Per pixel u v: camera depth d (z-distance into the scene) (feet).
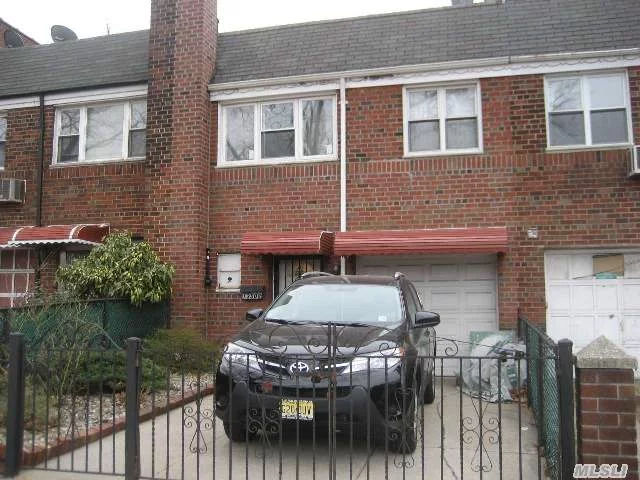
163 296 34.19
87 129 39.81
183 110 36.42
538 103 33.09
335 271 34.78
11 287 39.40
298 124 36.37
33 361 18.81
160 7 37.60
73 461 16.85
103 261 32.89
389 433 17.60
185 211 35.63
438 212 33.68
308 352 16.90
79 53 42.91
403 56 35.45
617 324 31.83
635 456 13.83
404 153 34.40
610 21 34.04
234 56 38.83
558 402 14.49
